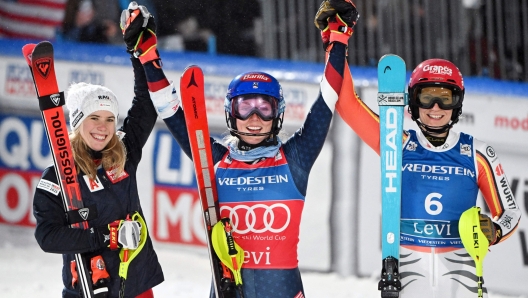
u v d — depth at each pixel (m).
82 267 12.43
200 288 21.50
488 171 13.28
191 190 24.05
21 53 25.17
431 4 25.61
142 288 12.77
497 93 22.84
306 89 23.48
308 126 13.29
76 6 29.41
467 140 13.41
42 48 12.98
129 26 13.23
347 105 13.73
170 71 24.73
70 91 12.98
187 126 13.31
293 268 13.09
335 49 13.30
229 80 24.14
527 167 22.53
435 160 13.29
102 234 12.25
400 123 13.31
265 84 12.96
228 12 28.08
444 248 13.08
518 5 25.64
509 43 25.81
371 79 23.67
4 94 25.34
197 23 28.66
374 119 13.75
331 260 23.19
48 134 12.88
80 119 12.67
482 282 12.73
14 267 22.83
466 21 25.64
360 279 22.83
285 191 13.02
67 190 12.61
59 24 29.47
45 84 13.01
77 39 29.61
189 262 23.58
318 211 23.30
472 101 22.86
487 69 25.84
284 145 13.37
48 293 20.53
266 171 13.09
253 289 12.95
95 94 12.71
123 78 24.58
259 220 12.98
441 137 13.41
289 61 24.98
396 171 13.17
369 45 25.88
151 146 24.47
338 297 21.20
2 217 25.59
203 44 28.56
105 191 12.70
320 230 23.28
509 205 13.35
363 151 22.95
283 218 12.98
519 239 22.38
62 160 12.73
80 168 12.73
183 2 28.66
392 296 12.82
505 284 22.36
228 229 12.63
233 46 28.11
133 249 12.39
